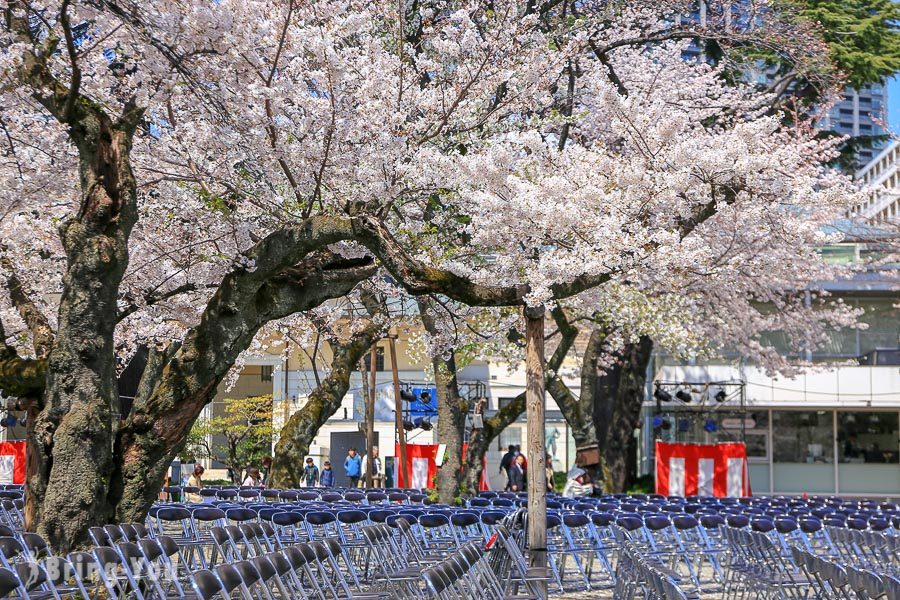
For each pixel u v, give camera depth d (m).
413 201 11.80
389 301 17.02
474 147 11.34
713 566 11.81
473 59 11.20
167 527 14.38
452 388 16.11
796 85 21.53
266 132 9.34
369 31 11.68
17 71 8.46
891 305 29.14
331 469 24.14
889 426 27.94
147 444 8.42
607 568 11.02
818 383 27.56
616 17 16.91
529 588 8.58
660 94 17.42
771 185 9.81
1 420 20.86
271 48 9.44
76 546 7.83
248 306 8.81
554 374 17.44
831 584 7.59
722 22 18.53
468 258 11.42
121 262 8.23
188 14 8.06
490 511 11.25
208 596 5.98
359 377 30.91
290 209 10.49
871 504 16.02
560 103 15.35
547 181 9.31
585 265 9.00
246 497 15.09
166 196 10.64
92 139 8.24
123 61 9.44
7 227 10.88
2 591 5.64
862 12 20.67
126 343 14.36
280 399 30.86
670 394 26.12
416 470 20.25
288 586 8.34
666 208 9.77
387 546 9.89
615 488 21.64
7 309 12.73
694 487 21.81
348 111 9.41
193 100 9.15
